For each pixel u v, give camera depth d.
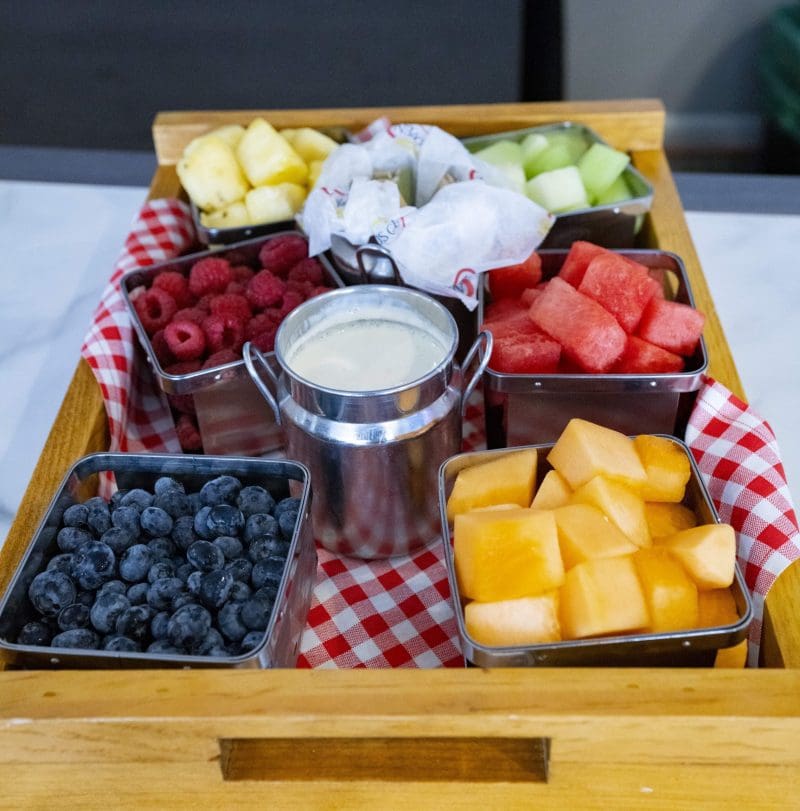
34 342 1.72
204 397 1.37
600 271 1.36
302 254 1.59
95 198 2.12
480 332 1.37
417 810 1.00
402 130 1.62
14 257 1.94
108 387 1.45
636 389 1.30
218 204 1.73
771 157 2.71
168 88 3.44
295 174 1.73
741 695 0.92
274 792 1.00
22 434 1.54
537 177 1.71
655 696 0.92
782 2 2.49
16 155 2.26
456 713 0.92
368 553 1.30
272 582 1.08
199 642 1.03
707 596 1.06
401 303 1.30
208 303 1.50
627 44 2.63
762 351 1.62
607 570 1.02
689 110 2.70
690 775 0.96
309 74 3.38
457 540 1.07
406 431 1.16
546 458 1.21
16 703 0.94
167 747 0.95
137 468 1.23
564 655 0.98
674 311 1.34
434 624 1.24
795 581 1.13
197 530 1.16
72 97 3.48
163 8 3.74
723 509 1.23
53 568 1.11
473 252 1.45
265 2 3.58
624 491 1.12
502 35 3.35
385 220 1.43
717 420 1.30
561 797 0.99
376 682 0.95
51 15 3.71
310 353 1.27
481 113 1.96
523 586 1.02
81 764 0.98
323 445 1.17
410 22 3.47
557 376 1.29
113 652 0.99
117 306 1.55
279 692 0.94
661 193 1.84
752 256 1.85
